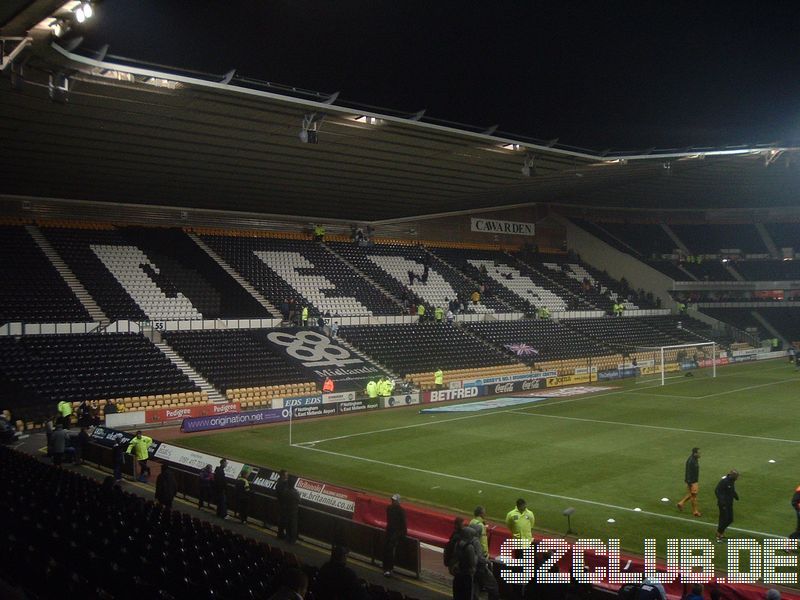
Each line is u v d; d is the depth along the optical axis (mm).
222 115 28984
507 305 58281
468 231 65625
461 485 21047
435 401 40344
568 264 70312
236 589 9727
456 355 47750
